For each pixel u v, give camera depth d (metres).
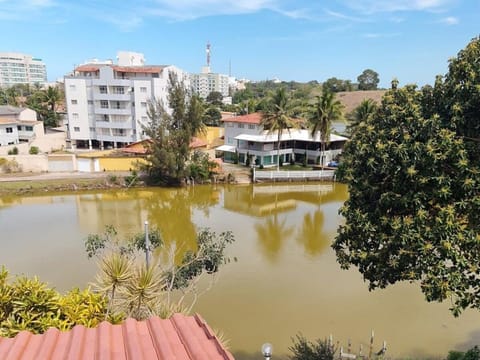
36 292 7.69
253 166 46.78
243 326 14.23
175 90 40.72
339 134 57.75
